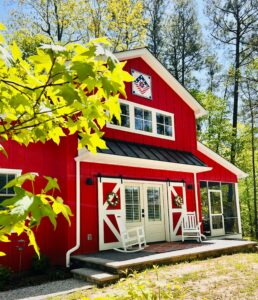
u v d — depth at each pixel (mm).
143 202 11766
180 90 14312
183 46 30219
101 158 9938
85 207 9719
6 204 1151
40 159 9477
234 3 28812
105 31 23922
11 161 8898
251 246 11250
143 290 2430
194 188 13570
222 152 25625
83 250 9391
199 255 9289
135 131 12125
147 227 11703
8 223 1122
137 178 11438
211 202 14562
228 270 7672
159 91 13586
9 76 1632
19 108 1833
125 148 10922
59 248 9281
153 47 30000
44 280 7793
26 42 21625
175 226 12422
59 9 23359
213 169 14938
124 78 1647
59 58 1531
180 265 8344
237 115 26641
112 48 23969
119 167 10984
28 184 9055
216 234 14320
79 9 23172
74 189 9539
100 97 1853
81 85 1702
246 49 28500
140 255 8812
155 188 12336
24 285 7402
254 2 28344
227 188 16531
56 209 1482
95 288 6730
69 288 6883
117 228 10406
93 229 9781
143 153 11281
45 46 1387
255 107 23734
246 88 24484
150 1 29844
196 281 6750
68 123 1939
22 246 8578
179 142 13859
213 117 25375
